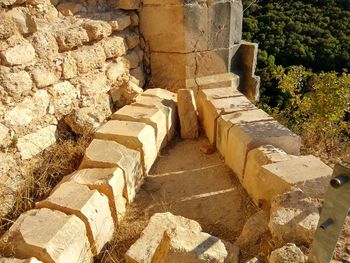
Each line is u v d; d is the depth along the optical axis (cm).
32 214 216
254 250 210
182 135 379
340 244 187
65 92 340
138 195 293
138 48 435
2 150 284
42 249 189
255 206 268
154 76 451
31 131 309
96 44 369
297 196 210
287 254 175
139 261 200
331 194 130
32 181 289
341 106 431
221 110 340
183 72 432
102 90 380
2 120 283
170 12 404
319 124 434
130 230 258
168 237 203
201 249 195
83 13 371
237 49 462
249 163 274
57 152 320
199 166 330
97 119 357
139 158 294
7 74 284
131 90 404
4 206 271
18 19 292
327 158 365
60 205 222
